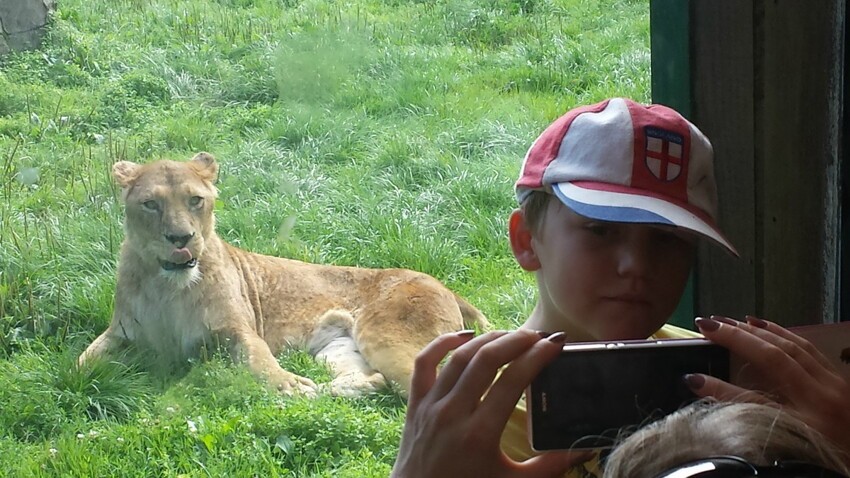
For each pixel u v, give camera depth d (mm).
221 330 5645
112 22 10461
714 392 1443
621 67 9500
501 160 7832
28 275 6188
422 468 1470
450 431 1458
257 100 9094
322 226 7051
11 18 9570
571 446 1499
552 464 1499
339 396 5277
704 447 1168
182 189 5699
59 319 5914
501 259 6766
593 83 9289
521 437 1947
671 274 1936
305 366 5715
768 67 2705
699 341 1534
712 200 1970
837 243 2795
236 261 6074
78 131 8398
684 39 2775
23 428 4793
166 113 8727
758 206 2758
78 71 9328
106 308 5988
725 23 2719
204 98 9094
